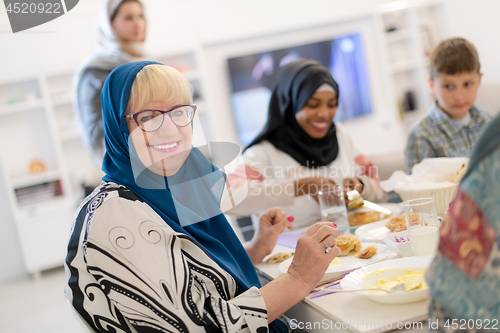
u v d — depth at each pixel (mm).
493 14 4609
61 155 4484
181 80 941
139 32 2807
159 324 764
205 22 4805
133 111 899
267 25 4977
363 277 810
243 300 818
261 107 5102
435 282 530
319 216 1491
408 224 910
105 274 779
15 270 4477
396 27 5359
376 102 5395
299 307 878
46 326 2785
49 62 4395
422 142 1702
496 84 2611
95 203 835
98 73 2732
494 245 493
